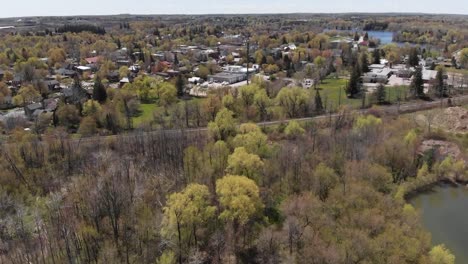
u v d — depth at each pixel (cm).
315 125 12162
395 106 14900
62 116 13438
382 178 8538
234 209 6569
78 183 8894
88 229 6888
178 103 15838
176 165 9719
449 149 10731
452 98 15862
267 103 13962
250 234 6906
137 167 9738
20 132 11450
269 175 8450
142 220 7281
